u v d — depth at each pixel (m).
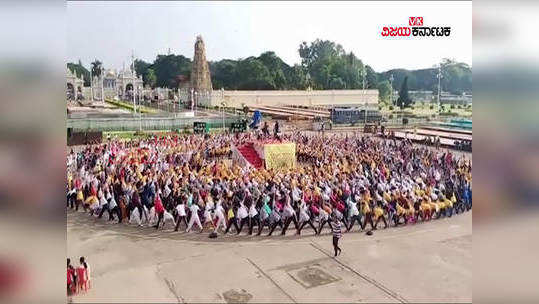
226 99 94.94
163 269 15.41
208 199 19.53
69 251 16.95
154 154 33.44
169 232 19.36
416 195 21.56
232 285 14.20
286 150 31.66
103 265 15.69
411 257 16.42
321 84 125.94
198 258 16.45
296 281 14.47
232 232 19.44
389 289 13.81
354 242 18.14
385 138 52.84
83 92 104.12
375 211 19.64
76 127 52.56
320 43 152.88
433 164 32.06
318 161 31.50
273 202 19.20
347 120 70.75
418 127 69.19
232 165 32.59
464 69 146.88
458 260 16.08
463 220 21.28
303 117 71.75
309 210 19.98
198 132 52.56
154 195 20.94
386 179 25.42
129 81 109.50
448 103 132.38
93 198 21.14
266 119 72.62
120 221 20.58
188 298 13.30
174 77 135.88
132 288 13.92
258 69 116.00
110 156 31.55
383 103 119.06
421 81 156.38
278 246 17.72
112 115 67.38
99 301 13.03
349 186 22.58
